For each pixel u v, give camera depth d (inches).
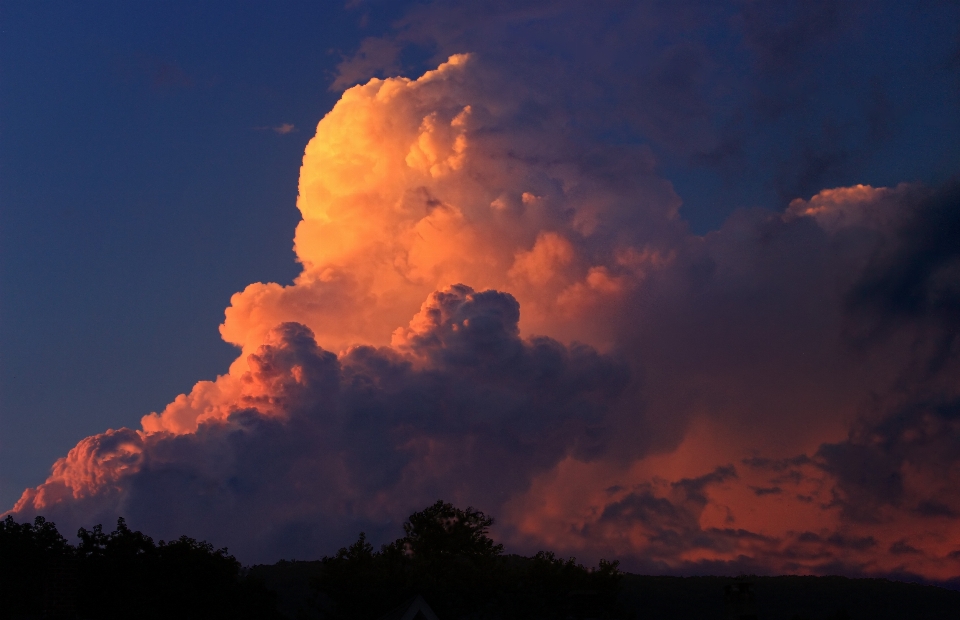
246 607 2314.2
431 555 2753.4
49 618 1355.8
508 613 2576.3
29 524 2203.5
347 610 2568.9
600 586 2544.3
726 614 1302.9
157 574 2098.9
